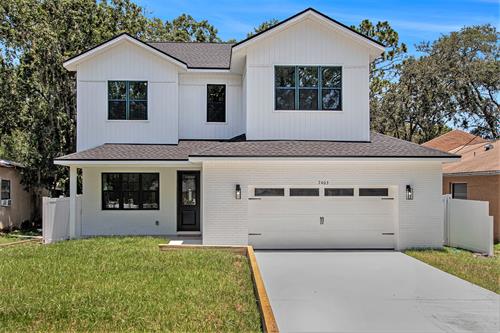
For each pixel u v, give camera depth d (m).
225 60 17.89
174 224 16.50
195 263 10.27
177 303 7.29
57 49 20.45
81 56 15.90
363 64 14.84
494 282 9.29
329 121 14.72
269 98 14.66
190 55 18.59
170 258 10.83
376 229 13.58
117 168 16.41
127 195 16.50
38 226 22.39
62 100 21.30
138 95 16.38
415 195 13.38
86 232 16.25
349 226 13.54
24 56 20.36
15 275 9.03
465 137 29.11
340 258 12.06
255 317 6.74
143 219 16.47
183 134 17.03
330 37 14.81
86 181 16.31
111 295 7.62
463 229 14.38
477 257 12.54
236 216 13.13
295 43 14.73
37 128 20.77
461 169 19.67
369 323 6.72
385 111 31.56
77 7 21.14
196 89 17.08
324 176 13.35
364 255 12.54
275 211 13.45
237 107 17.11
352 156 12.84
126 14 23.62
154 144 16.31
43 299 7.38
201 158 12.77
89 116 16.20
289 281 9.38
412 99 31.20
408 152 13.29
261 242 13.41
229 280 8.73
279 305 7.64
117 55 16.31
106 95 16.23
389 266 10.99
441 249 13.24
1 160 20.77
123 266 9.84
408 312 7.29
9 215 20.25
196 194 16.91
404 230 13.32
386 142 14.73
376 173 13.39
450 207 14.98
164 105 16.44
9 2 19.97
